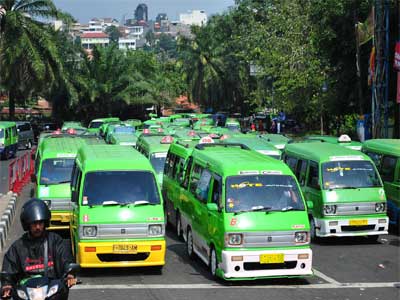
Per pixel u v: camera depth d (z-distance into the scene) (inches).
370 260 576.4
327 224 634.2
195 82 3245.6
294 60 1694.1
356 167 660.1
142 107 3029.0
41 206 278.4
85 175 532.4
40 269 278.4
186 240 605.9
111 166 542.6
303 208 496.4
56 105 2719.0
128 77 2736.2
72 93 2418.8
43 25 2166.6
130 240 503.5
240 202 492.1
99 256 500.7
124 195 522.9
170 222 714.2
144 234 506.6
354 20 1312.7
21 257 278.2
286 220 484.4
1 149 1550.2
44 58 2123.5
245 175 509.4
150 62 3125.0
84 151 609.6
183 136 1012.5
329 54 1418.6
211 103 3270.2
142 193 526.9
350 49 1354.6
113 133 1314.0
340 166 658.2
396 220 705.6
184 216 616.7
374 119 1123.9
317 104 1617.9
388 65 1187.9
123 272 524.4
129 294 455.2
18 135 1827.0
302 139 916.0
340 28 1359.5
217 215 496.1
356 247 633.6
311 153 690.8
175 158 721.6
